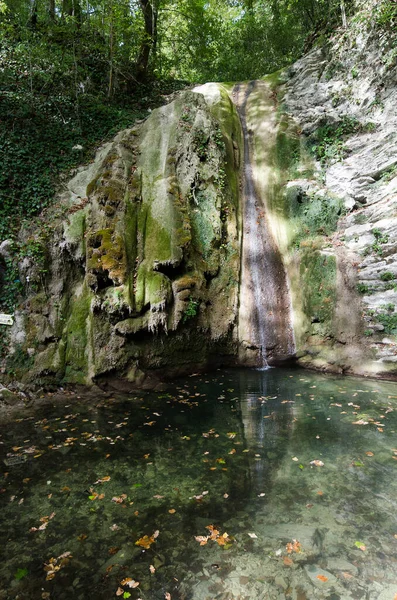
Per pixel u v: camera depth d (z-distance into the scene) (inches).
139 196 349.1
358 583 117.7
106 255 298.0
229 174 431.5
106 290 299.6
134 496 163.9
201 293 328.2
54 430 227.9
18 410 258.2
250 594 114.7
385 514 148.6
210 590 116.4
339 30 519.5
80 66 564.4
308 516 148.9
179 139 389.4
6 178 360.8
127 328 290.2
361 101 459.2
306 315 356.2
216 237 361.1
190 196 363.3
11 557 130.6
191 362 325.4
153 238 324.5
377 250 344.5
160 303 295.1
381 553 129.3
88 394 285.4
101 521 148.5
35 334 298.0
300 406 256.1
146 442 212.1
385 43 436.8
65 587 118.5
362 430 218.8
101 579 121.1
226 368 345.7
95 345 293.7
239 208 422.3
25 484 173.5
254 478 175.9
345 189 417.1
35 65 519.5
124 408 260.4
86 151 438.9
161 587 117.9
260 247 398.3
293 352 353.7
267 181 459.8
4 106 435.2
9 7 532.7
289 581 119.0
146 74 657.6
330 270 350.9
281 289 380.8
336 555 128.9
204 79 839.1
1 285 310.2
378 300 324.8
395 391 277.1
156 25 693.3
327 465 185.0
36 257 315.3
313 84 529.3
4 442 213.2
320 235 393.4
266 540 136.4
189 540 137.3
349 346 327.3
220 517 149.6
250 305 362.3
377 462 185.9
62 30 502.0
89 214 333.1
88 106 509.7
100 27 544.7
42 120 449.4
